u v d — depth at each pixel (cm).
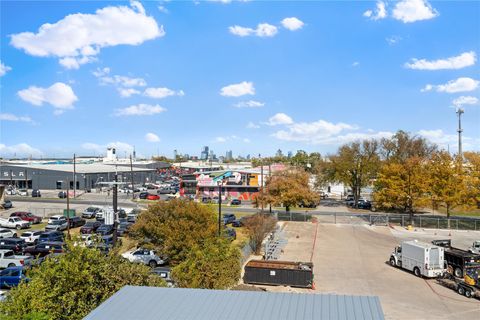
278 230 5288
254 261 3300
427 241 4881
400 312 2553
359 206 8081
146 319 1252
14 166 10694
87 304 1667
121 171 11669
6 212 6669
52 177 10444
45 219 6241
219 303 1363
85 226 5059
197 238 3064
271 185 6444
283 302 1360
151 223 3166
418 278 3334
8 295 1627
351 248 4494
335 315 1260
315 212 7275
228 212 6888
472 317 2472
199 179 8938
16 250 4056
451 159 5962
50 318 1472
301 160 14812
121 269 1797
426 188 5825
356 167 8006
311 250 4375
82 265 1708
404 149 8256
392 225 5994
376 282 3216
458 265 3203
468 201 5831
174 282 2550
